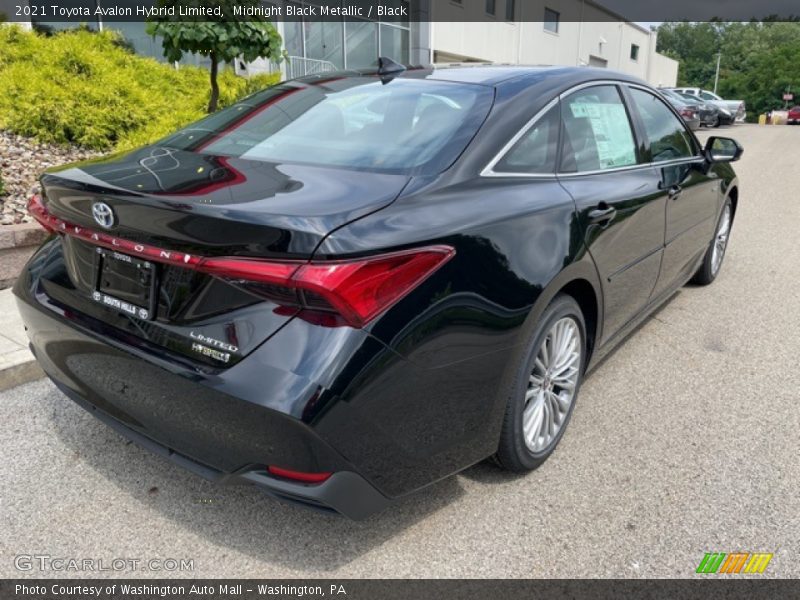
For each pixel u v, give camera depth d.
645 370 3.78
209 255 1.86
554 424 2.79
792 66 59.84
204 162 2.41
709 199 4.43
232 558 2.25
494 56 24.34
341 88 3.00
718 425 3.16
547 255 2.42
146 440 2.22
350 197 2.00
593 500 2.58
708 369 3.79
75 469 2.70
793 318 4.63
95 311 2.24
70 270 2.38
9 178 5.45
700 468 2.80
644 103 3.71
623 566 2.24
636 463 2.83
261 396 1.80
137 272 2.08
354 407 1.84
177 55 6.43
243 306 1.89
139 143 6.61
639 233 3.22
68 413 3.12
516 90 2.75
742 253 6.43
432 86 2.82
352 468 1.91
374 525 2.41
